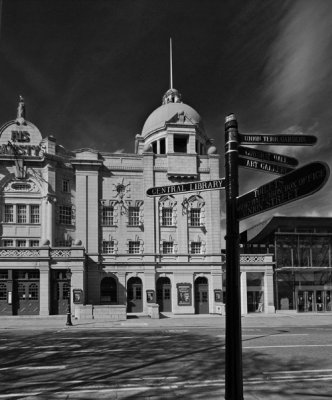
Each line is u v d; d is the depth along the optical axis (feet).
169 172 146.72
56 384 36.06
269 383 36.09
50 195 137.39
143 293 139.33
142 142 171.53
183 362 45.83
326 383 36.11
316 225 154.30
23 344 61.31
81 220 141.90
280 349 55.21
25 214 137.90
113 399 31.19
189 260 143.84
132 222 146.20
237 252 17.93
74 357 49.47
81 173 144.36
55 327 92.22
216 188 20.43
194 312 139.95
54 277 124.98
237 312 17.43
